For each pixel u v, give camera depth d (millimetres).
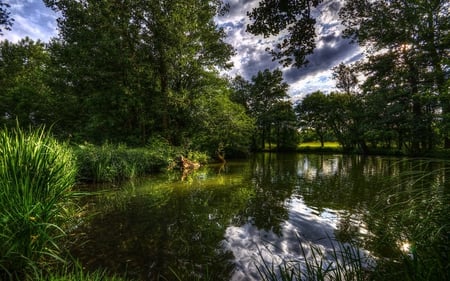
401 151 22312
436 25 16359
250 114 44312
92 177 9656
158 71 17297
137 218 5477
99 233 4559
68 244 4016
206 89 18438
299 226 5031
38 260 2760
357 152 30844
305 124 43094
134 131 17734
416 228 2023
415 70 17844
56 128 19000
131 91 15789
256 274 3250
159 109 16875
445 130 15891
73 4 15430
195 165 16969
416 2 16672
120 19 15195
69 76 16125
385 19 17578
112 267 3350
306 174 12734
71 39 15883
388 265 2117
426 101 16906
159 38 15633
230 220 5441
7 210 2576
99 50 15180
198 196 7707
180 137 18484
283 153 38031
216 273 3273
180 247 4062
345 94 35125
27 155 3148
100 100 15500
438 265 1596
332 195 7648
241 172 13914
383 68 19547
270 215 5793
